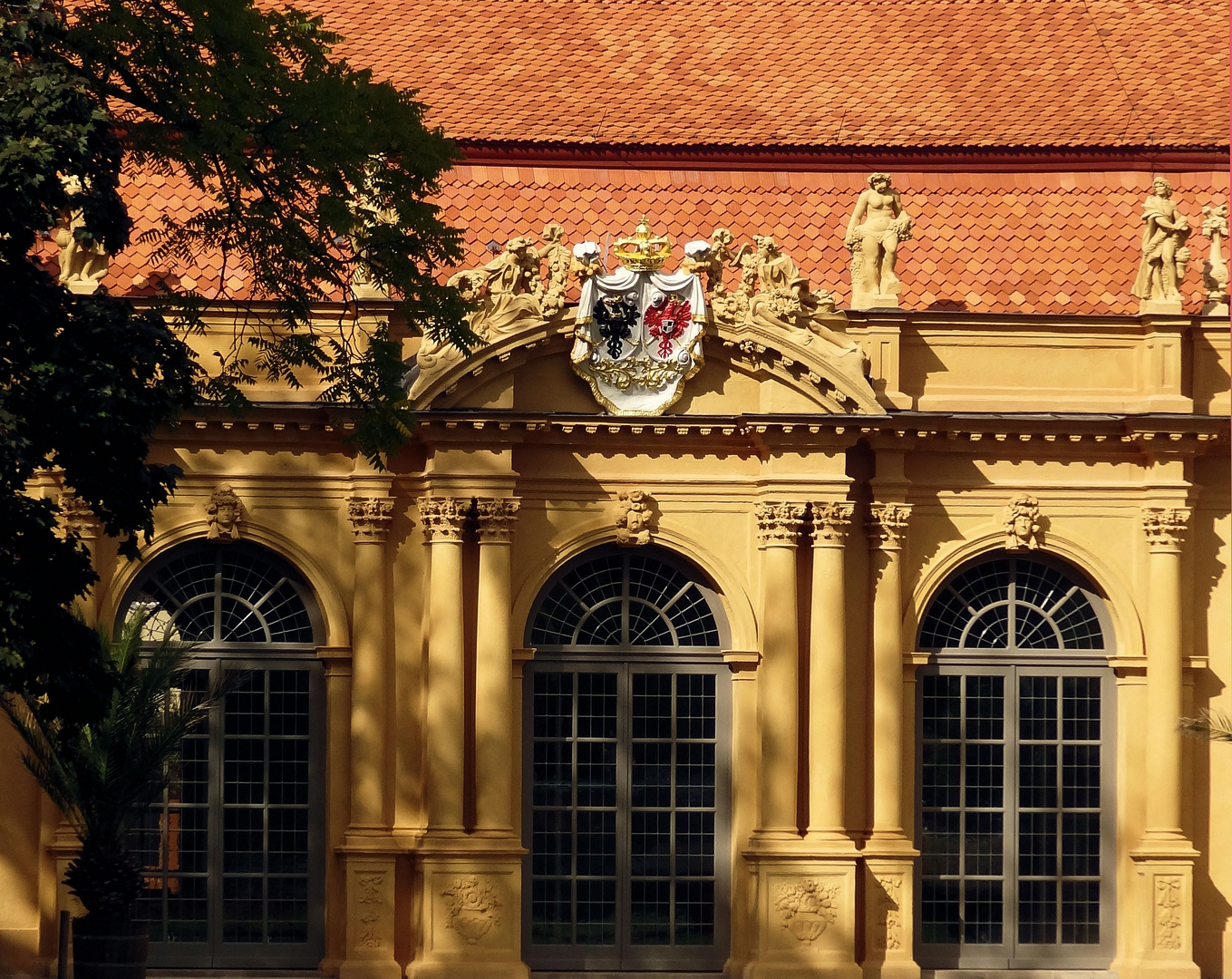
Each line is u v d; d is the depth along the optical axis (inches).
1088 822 1710.1
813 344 1641.2
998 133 1844.2
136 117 1476.4
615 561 1689.2
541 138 1796.3
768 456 1656.0
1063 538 1706.4
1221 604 1721.2
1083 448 1702.8
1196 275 1807.3
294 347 1416.1
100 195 1159.0
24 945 1630.2
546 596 1680.6
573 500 1669.5
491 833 1620.3
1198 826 1710.1
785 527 1652.3
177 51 1301.7
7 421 1077.8
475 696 1638.8
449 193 1768.0
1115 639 1716.3
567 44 1926.7
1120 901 1700.3
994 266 1772.9
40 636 1136.8
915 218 1792.6
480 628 1632.6
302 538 1660.9
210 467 1656.0
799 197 1798.7
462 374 1614.2
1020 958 1696.6
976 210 1800.0
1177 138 1839.3
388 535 1657.2
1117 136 1838.1
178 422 1330.0
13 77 1111.0
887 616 1672.0
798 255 1770.4
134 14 1294.3
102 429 1123.3
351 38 1918.1
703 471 1679.4
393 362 1409.9
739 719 1672.0
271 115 1331.2
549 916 1665.8
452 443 1631.4
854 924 1641.2
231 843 1656.0
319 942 1652.3
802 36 1962.4
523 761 1668.3
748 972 1627.7
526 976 1619.1
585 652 1680.6
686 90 1881.2
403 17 1943.9
